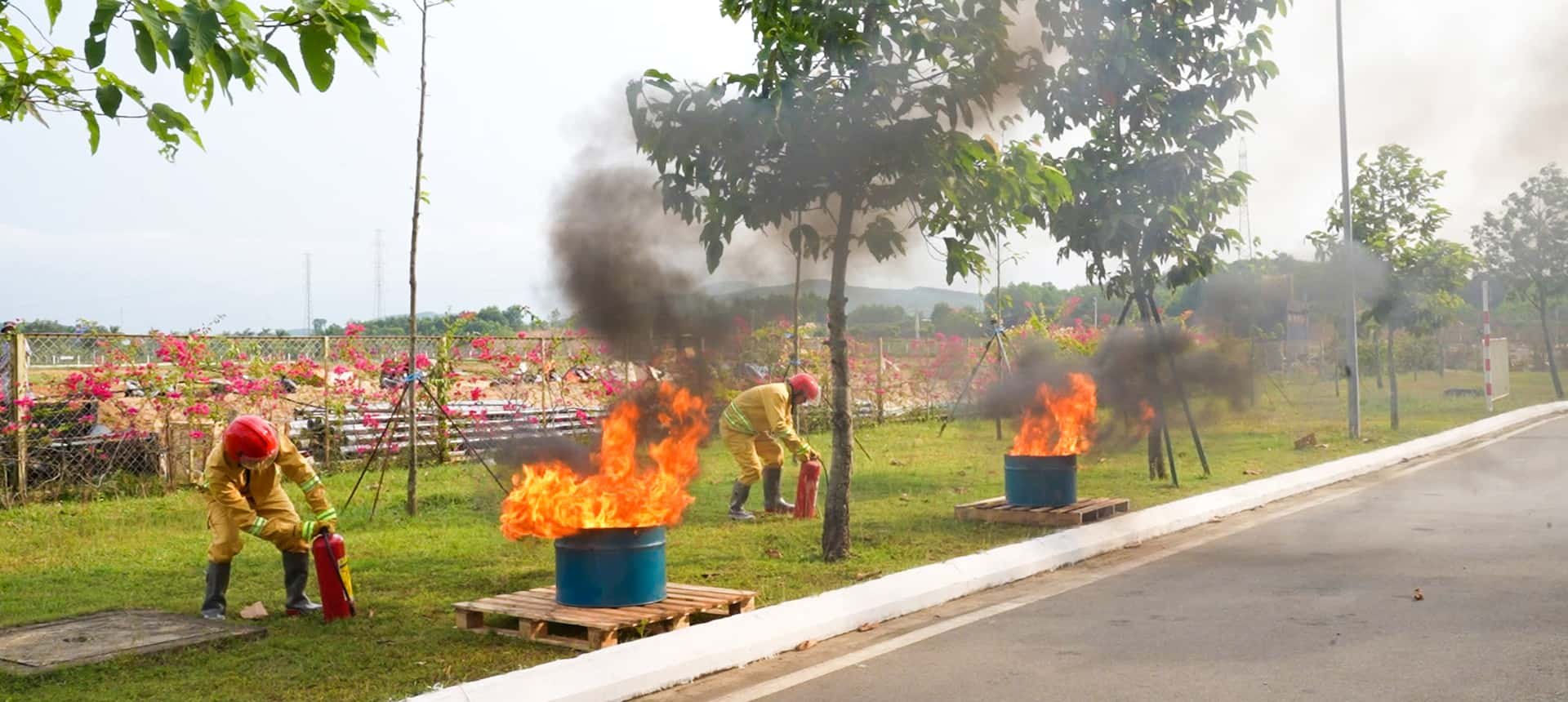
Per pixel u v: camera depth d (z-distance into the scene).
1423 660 5.52
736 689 5.41
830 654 6.06
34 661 5.61
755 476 10.84
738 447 10.84
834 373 8.72
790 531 10.00
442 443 15.17
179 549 9.22
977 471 14.77
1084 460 16.02
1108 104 13.28
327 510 6.86
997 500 10.95
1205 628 6.34
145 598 7.40
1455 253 21.78
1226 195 13.88
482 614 6.44
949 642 6.22
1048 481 10.48
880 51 8.38
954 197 8.41
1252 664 5.53
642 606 6.38
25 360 12.15
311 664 5.66
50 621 6.53
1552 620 6.29
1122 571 8.26
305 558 6.91
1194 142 13.42
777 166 8.59
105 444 12.68
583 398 16.34
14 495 11.80
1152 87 13.44
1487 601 6.84
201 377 13.30
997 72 8.47
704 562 8.51
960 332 23.31
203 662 5.71
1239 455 16.42
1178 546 9.34
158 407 13.08
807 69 8.23
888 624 6.75
